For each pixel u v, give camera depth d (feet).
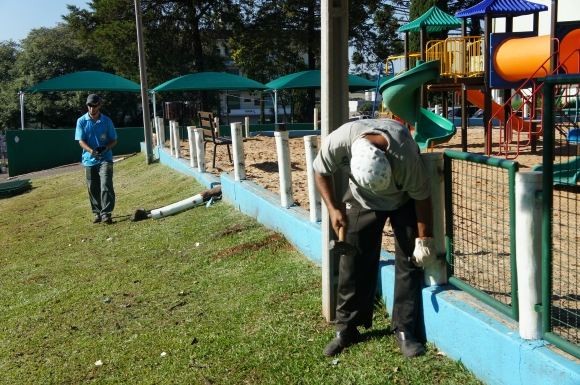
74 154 84.99
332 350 12.75
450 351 11.73
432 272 12.62
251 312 15.71
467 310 11.29
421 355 11.95
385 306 14.24
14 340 16.80
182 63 120.16
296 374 12.32
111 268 22.61
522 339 9.94
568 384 8.80
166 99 147.74
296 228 19.61
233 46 127.65
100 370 14.20
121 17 113.39
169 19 112.68
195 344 14.62
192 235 24.86
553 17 32.89
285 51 118.93
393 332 13.09
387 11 129.49
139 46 53.98
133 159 63.72
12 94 154.92
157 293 18.83
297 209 21.42
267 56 124.98
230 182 28.04
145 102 54.08
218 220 26.00
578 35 32.89
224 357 13.67
